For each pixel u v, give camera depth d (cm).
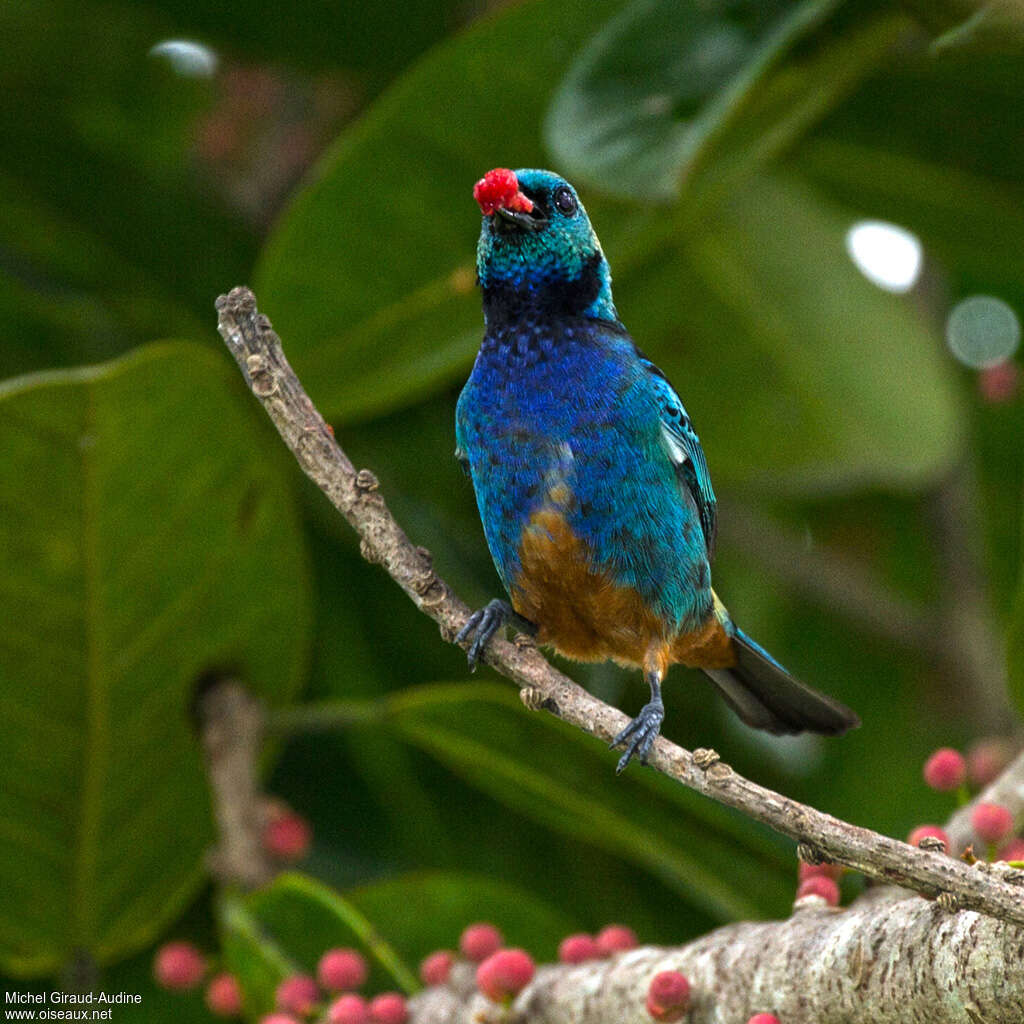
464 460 988
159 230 1274
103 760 1009
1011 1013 548
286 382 677
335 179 970
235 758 1002
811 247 1341
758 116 1031
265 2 1211
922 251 1484
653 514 889
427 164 977
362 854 1230
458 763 1116
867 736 1499
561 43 940
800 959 639
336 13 1212
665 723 1283
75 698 984
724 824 985
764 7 857
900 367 1354
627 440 887
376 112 954
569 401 891
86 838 1032
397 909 984
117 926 1076
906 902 618
